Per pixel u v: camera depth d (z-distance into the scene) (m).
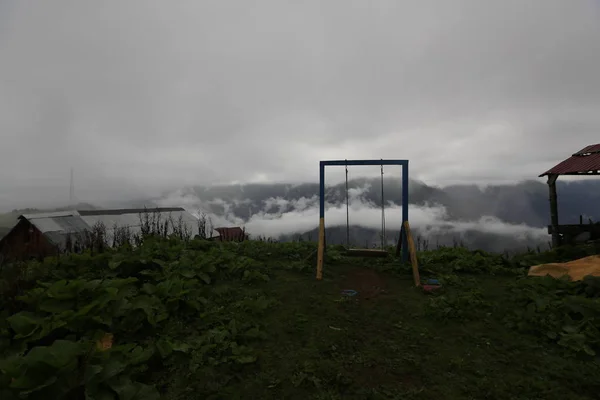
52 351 2.94
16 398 2.66
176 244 8.18
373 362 3.99
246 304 5.31
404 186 7.74
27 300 4.37
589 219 11.37
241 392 3.42
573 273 6.57
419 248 10.19
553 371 3.74
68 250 6.82
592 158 10.11
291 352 4.16
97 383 2.95
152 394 3.11
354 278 7.18
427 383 3.61
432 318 5.16
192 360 3.79
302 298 5.88
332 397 3.35
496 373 3.76
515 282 6.67
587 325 4.52
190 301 5.02
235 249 8.59
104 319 4.16
